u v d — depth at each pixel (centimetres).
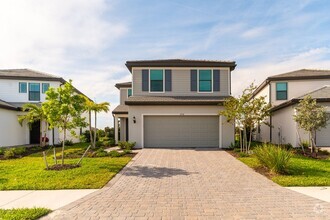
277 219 456
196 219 457
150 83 1762
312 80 2147
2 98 2062
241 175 829
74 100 957
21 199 582
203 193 624
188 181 749
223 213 486
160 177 802
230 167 969
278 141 2019
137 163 1061
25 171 874
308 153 1286
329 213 483
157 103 1628
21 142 2052
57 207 527
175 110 1656
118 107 2178
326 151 1283
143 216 473
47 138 1972
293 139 1653
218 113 1586
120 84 2389
